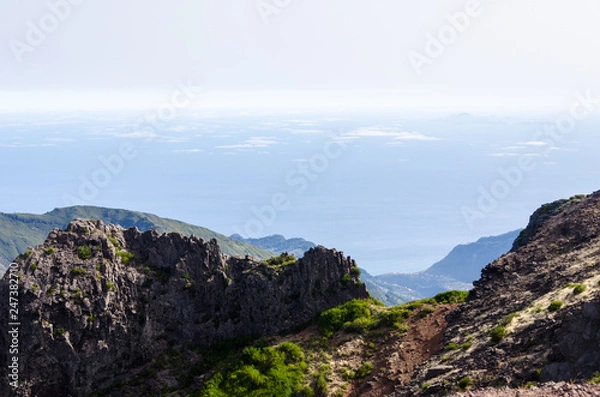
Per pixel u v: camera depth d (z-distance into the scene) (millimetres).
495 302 71938
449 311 78062
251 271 92250
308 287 88938
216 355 85125
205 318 88812
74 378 79625
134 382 81188
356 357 76062
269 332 86938
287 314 87750
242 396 73375
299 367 76062
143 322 85000
